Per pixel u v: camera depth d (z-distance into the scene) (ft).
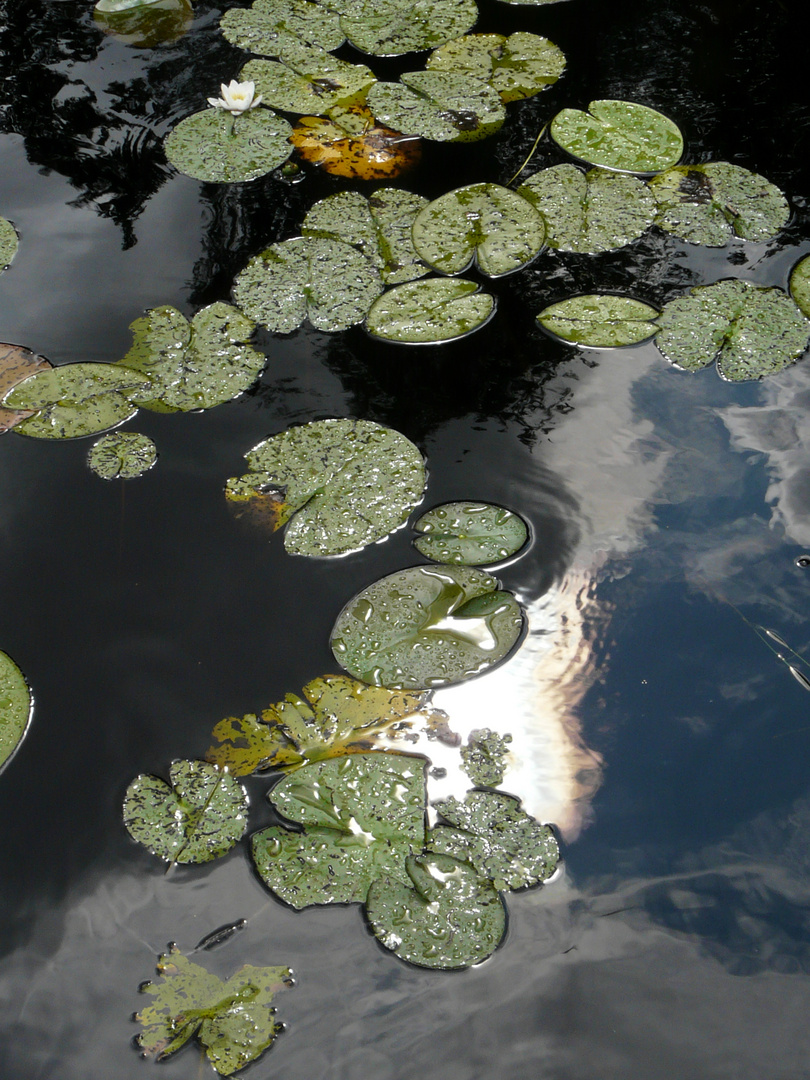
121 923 4.18
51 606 5.30
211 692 4.91
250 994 3.94
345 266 7.11
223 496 5.78
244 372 6.44
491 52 9.14
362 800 4.49
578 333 6.61
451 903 4.17
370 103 8.59
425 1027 3.84
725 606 5.19
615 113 8.36
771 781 4.54
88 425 6.17
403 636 5.05
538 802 4.51
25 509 5.75
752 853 4.32
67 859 4.37
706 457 5.90
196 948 4.08
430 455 5.93
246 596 5.31
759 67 8.82
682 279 6.98
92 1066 3.77
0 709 4.87
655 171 7.81
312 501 5.69
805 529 5.51
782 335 6.57
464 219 7.43
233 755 4.66
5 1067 3.78
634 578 5.32
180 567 5.45
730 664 4.97
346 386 6.33
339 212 7.55
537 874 4.28
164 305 6.94
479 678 4.92
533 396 6.24
